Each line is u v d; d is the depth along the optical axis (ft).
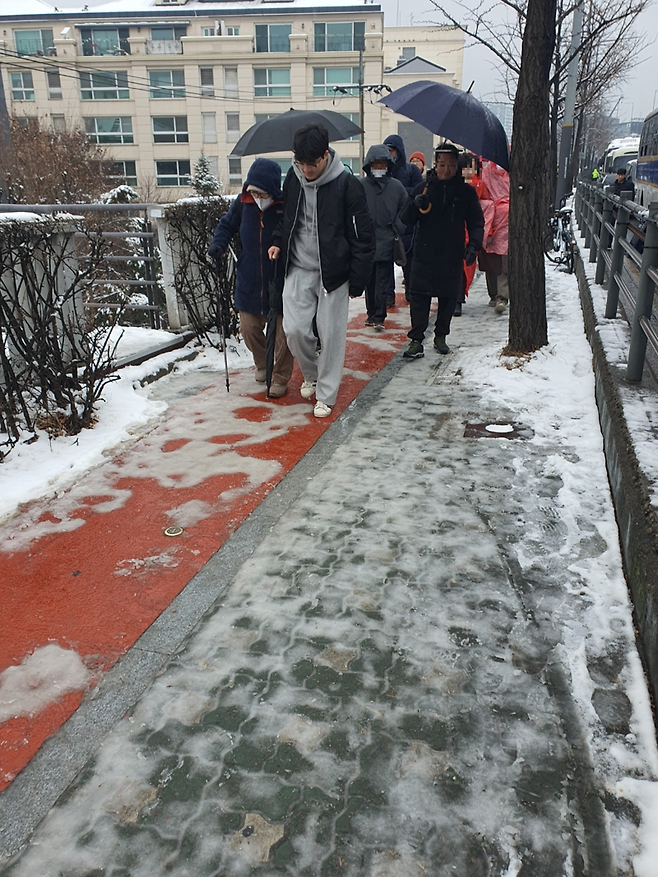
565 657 8.23
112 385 17.39
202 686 7.87
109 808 6.44
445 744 7.07
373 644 8.50
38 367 14.40
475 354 20.93
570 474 12.75
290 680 7.93
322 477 13.03
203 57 147.54
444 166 19.53
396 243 27.55
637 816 6.29
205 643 8.58
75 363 15.21
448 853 6.00
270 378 16.75
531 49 17.58
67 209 21.70
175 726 7.32
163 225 21.25
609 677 7.93
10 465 13.19
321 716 7.42
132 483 12.93
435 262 20.22
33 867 5.93
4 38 151.43
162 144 154.81
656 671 7.50
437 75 162.20
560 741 7.09
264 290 17.07
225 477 13.12
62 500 12.28
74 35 150.41
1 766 6.89
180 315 22.48
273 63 147.84
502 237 27.14
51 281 14.35
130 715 7.48
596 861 5.91
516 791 6.56
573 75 53.21
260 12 146.10
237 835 6.16
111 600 9.47
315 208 14.92
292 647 8.46
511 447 14.17
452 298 20.84
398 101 20.16
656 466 10.23
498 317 27.45
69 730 7.32
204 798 6.51
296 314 15.65
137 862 5.96
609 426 12.96
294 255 15.56
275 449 14.40
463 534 10.89
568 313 26.17
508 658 8.25
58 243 15.72
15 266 14.48
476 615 9.00
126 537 11.05
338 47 147.64
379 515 11.54
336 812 6.36
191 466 13.64
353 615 9.03
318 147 14.07
